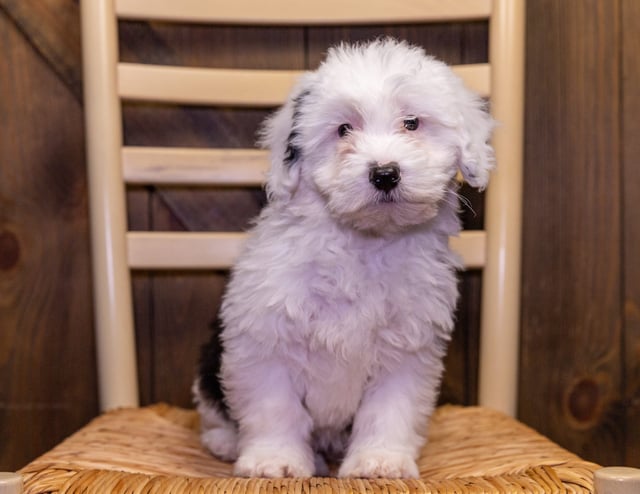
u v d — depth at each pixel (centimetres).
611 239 185
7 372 185
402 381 133
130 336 162
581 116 183
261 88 168
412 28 184
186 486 104
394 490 102
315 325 127
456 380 189
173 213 185
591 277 186
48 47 180
